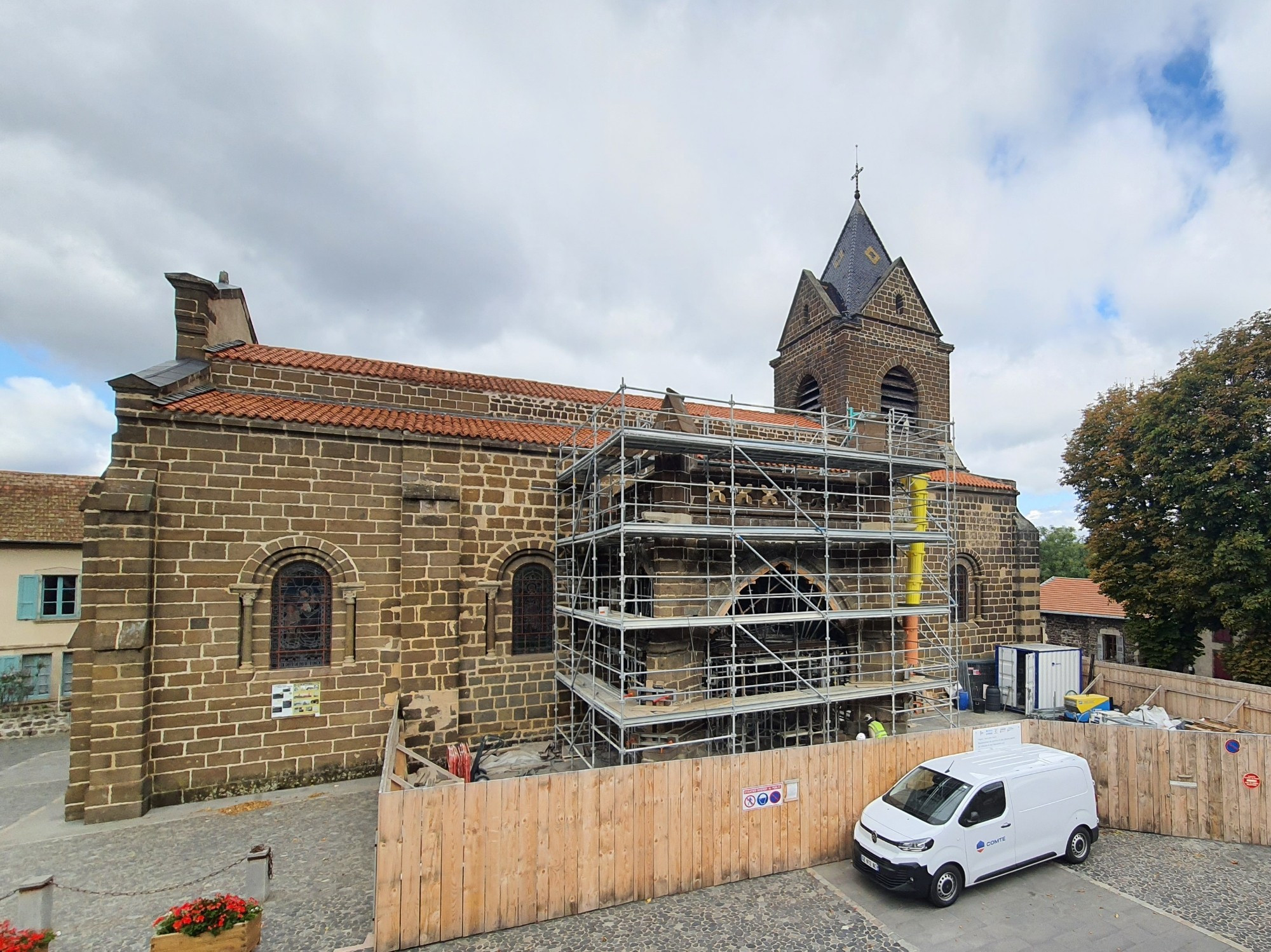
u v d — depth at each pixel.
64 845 11.73
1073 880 10.99
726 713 13.48
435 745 15.73
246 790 14.24
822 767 11.55
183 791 13.75
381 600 15.95
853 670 17.47
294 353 20.66
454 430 17.16
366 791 14.47
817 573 16.95
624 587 14.30
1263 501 20.06
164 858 11.21
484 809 9.23
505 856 9.30
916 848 9.91
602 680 16.14
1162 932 9.41
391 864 8.72
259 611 14.85
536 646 18.00
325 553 15.47
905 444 20.47
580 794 9.77
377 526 16.05
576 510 16.61
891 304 26.22
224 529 14.52
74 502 23.88
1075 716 21.45
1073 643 34.16
